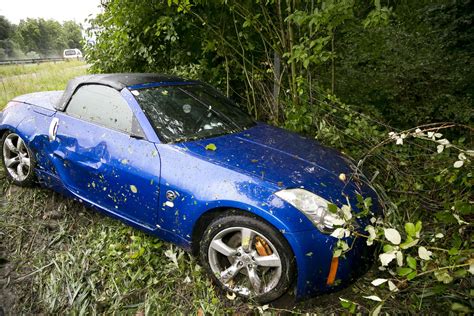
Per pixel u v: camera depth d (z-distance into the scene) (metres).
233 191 2.22
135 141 2.67
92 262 2.66
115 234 2.94
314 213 2.15
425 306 2.22
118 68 6.10
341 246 2.12
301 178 2.36
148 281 2.49
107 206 2.85
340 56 6.12
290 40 4.26
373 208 2.47
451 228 2.47
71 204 3.43
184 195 2.36
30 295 2.37
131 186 2.60
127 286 2.44
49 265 2.62
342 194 2.36
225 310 2.27
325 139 4.15
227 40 5.20
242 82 5.76
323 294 2.21
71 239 2.95
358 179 2.65
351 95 5.64
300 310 2.26
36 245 2.87
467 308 1.87
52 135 3.15
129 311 2.25
